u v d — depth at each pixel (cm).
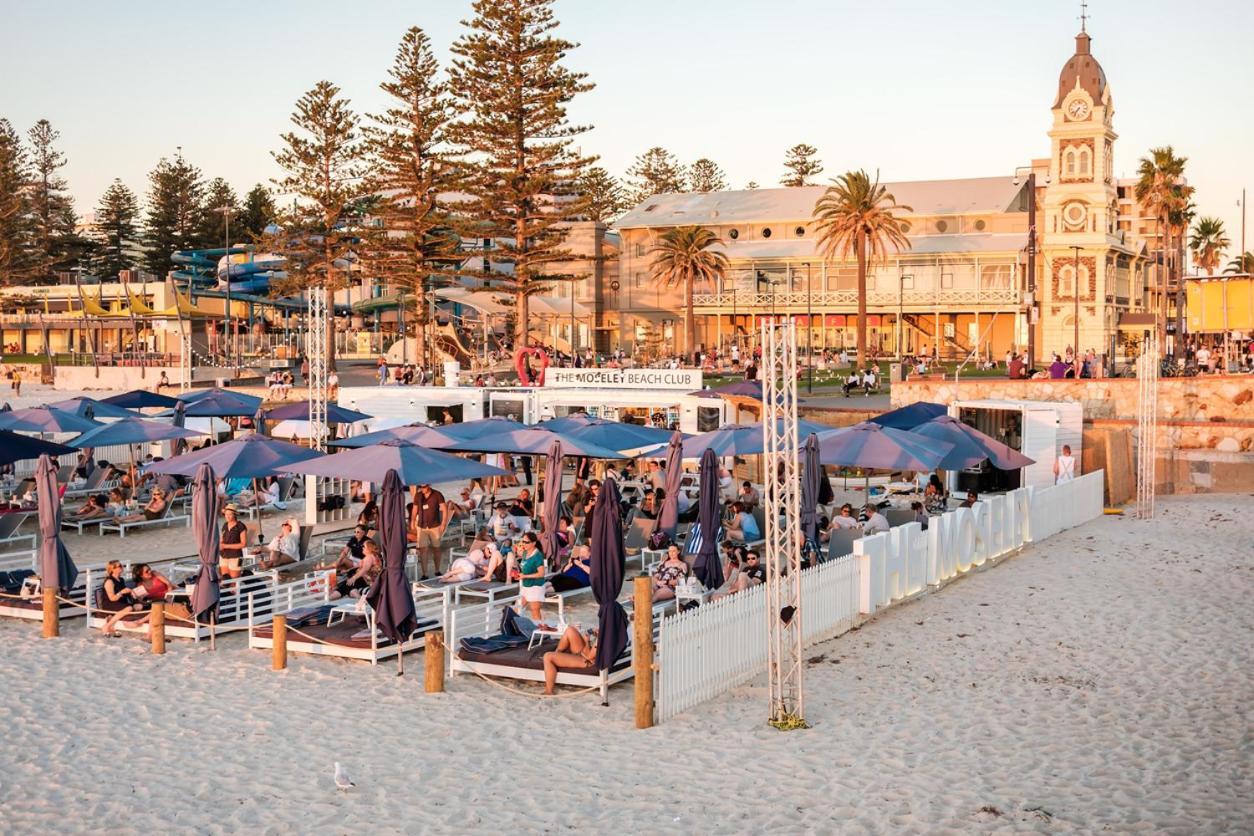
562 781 1155
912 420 2930
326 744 1262
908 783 1135
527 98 5656
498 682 1477
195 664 1556
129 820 1067
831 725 1312
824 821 1048
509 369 5791
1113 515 2917
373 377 6359
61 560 1752
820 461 2142
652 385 3566
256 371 6694
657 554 2198
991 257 7425
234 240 10819
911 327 7744
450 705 1392
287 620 1633
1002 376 5394
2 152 8888
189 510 2753
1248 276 3869
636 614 1308
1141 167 7525
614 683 1465
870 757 1209
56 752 1237
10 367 7162
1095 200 7056
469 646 1509
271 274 8431
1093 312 7106
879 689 1446
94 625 1730
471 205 5766
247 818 1071
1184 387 3353
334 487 2942
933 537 2009
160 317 7794
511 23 5581
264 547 2117
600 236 8531
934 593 1991
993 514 2266
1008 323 7531
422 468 2064
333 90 6234
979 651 1617
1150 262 8006
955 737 1267
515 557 1881
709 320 8206
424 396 3675
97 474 3150
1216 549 2377
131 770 1188
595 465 3312
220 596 1691
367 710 1373
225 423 3900
